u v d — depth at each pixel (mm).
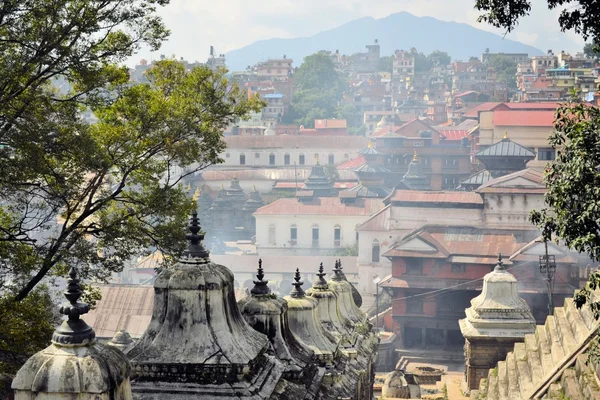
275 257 125375
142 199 37844
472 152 178125
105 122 37812
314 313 30234
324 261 124250
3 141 32375
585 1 29125
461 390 58062
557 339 39281
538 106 176625
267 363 21250
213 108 40219
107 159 34688
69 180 34875
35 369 15828
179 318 20031
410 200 115875
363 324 42562
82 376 15688
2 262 33094
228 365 19422
